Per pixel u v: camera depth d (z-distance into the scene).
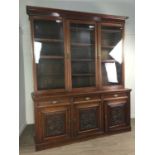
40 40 2.43
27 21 3.01
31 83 3.12
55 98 2.33
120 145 2.40
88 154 2.15
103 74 2.86
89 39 2.81
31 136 2.74
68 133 2.42
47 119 2.29
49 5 3.08
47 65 2.59
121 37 2.88
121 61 2.93
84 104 2.53
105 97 2.70
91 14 2.57
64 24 2.47
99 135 2.65
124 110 2.86
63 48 2.54
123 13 3.49
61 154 2.16
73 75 2.71
